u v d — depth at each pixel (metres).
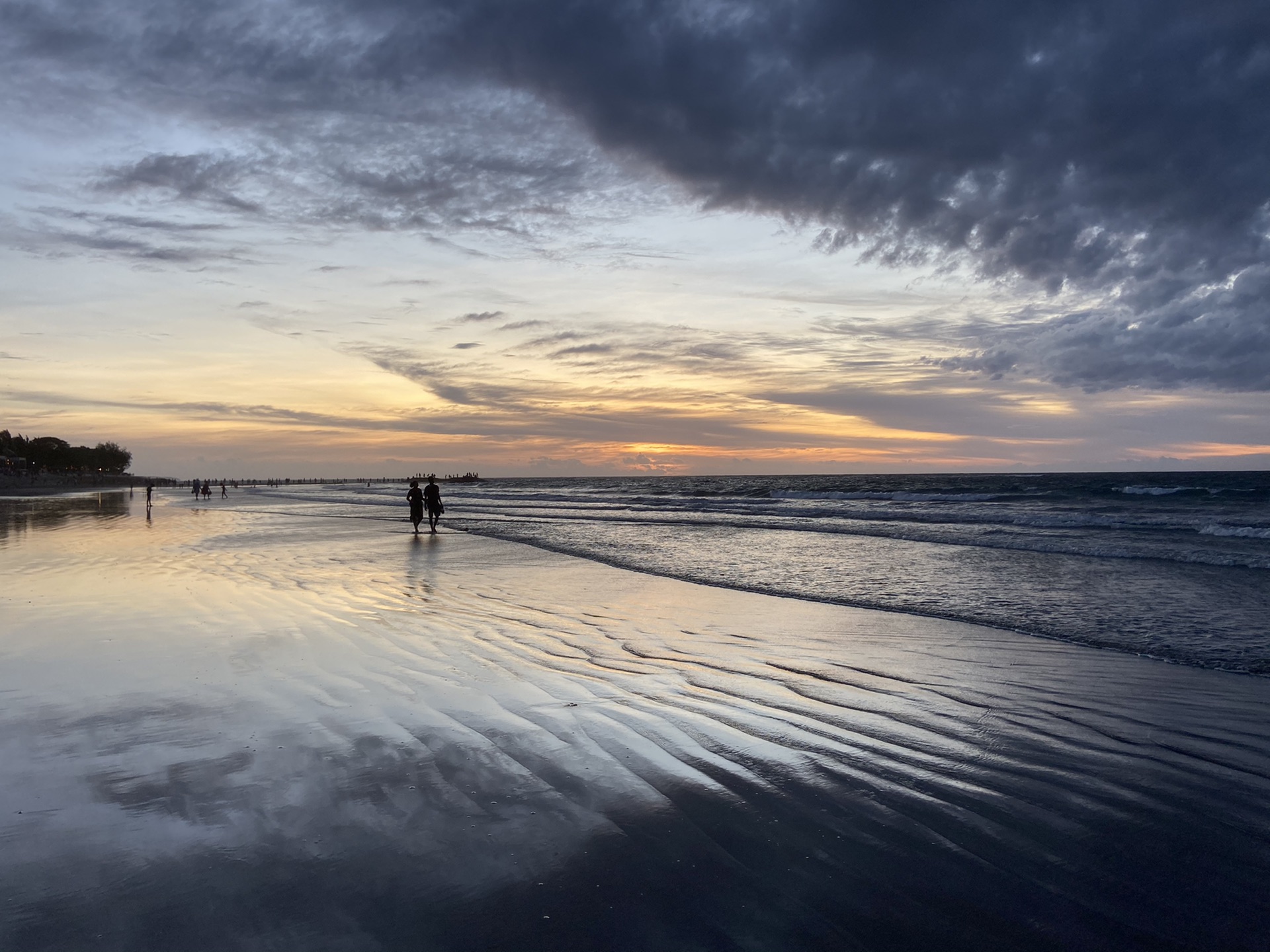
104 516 29.95
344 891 2.54
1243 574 11.24
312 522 26.56
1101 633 7.32
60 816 3.10
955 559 13.75
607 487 102.25
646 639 7.01
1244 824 3.17
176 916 2.39
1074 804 3.37
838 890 2.61
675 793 3.42
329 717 4.46
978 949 2.28
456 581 11.06
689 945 2.28
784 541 17.75
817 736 4.26
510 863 2.75
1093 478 105.75
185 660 5.89
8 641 6.59
